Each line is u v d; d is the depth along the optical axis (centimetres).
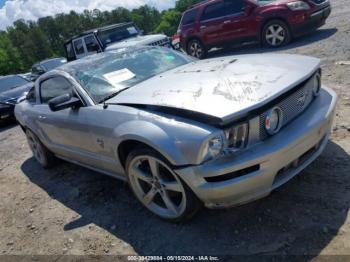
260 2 973
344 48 741
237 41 1045
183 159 258
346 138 375
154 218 326
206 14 1093
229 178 251
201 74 321
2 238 364
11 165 585
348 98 471
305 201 294
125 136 295
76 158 421
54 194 431
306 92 301
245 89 272
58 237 338
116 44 1136
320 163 340
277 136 265
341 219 267
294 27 912
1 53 7444
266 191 264
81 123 355
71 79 384
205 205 275
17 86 1073
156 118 281
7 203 442
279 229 272
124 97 331
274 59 338
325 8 931
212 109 255
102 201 381
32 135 505
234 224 290
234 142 254
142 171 316
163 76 357
